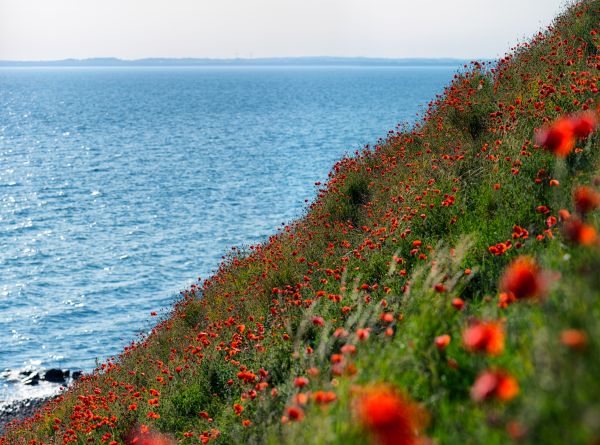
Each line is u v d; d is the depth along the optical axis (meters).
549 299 3.30
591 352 2.52
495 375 2.47
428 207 8.21
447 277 5.31
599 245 3.08
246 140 82.38
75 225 40.03
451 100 12.84
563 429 2.38
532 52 13.32
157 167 62.66
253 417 5.84
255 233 35.94
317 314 7.04
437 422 3.25
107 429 8.64
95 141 87.19
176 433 7.34
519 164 7.31
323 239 11.67
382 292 6.96
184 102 172.25
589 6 13.83
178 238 35.78
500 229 6.44
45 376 19.97
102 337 23.00
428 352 3.82
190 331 12.41
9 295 27.52
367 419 2.24
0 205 46.38
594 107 7.53
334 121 104.94
